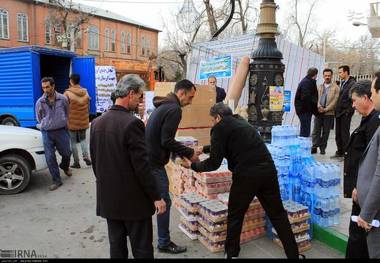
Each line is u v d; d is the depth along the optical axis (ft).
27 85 38.65
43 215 17.51
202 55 39.04
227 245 12.93
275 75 18.07
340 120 25.57
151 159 12.98
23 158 20.74
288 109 36.29
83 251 13.92
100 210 10.30
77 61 44.52
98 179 10.23
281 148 15.55
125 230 10.59
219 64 35.04
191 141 18.43
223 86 35.04
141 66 76.18
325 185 14.40
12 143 20.48
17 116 39.47
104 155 9.99
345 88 25.11
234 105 21.22
